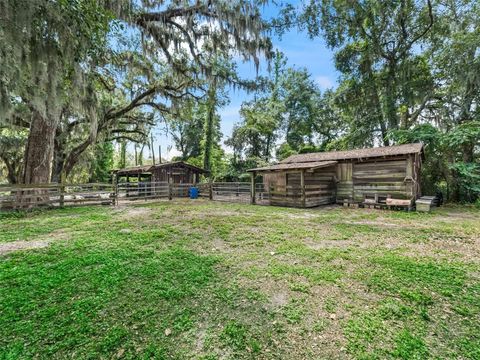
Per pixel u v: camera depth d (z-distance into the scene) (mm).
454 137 11703
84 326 2367
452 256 4332
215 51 10609
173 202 13492
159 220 7586
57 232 5957
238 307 2744
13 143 15906
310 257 4262
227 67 12641
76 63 6012
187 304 2789
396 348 2119
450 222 7430
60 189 10828
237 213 9164
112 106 14906
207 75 11852
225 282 3312
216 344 2180
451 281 3322
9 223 7023
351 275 3527
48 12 4562
